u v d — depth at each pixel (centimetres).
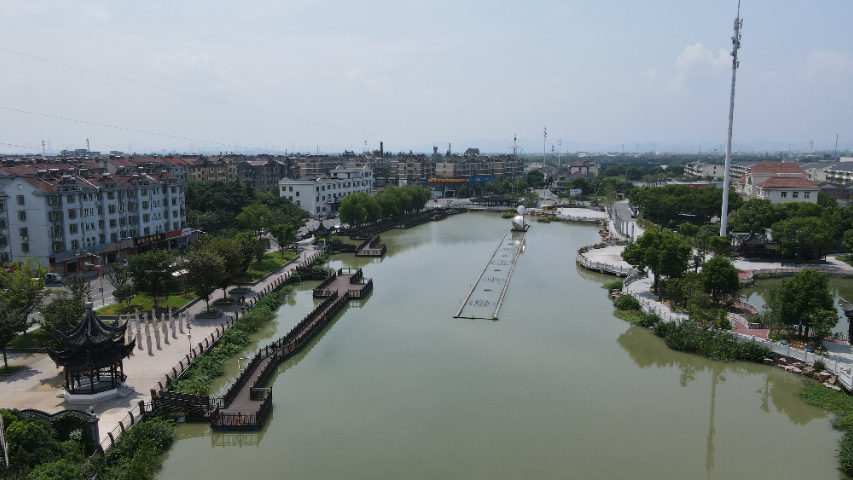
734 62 9231
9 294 5716
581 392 5200
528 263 11375
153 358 5572
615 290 8562
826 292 5756
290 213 13900
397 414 4759
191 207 13650
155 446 3994
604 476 3872
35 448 3316
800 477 3866
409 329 7050
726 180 9619
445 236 15288
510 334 6831
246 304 7519
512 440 4344
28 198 8731
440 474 3881
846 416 4569
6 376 5078
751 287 8731
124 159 15112
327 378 5522
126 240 10331
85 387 4697
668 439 4375
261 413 4509
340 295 8438
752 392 5238
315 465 4006
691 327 6319
